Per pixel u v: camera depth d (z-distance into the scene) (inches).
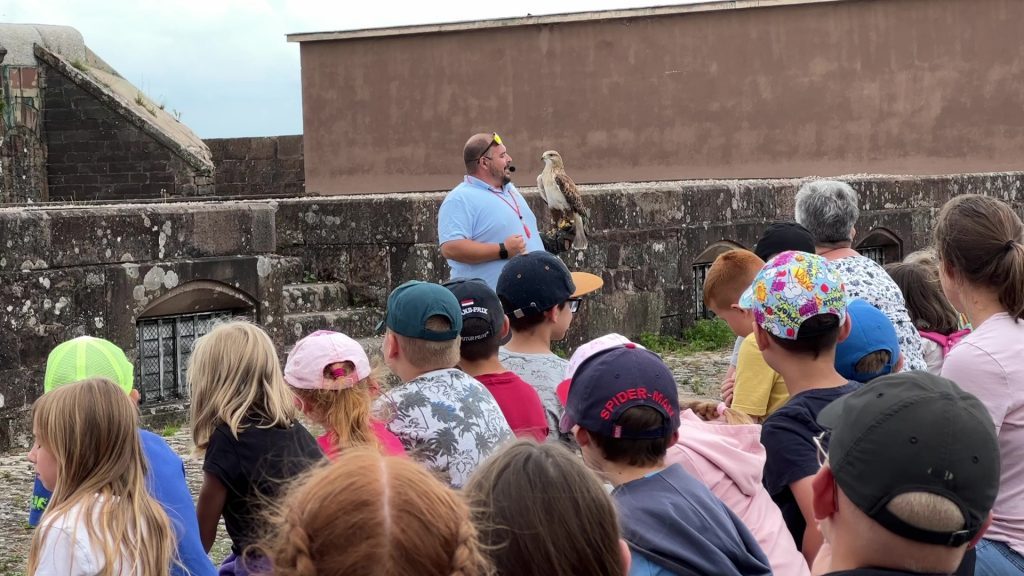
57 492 127.3
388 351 165.5
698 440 137.5
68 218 345.1
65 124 952.3
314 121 1039.6
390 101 1016.2
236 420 146.3
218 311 396.5
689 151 944.3
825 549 103.9
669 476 122.7
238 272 394.3
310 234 474.3
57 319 341.7
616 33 955.3
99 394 127.7
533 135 984.3
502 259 287.1
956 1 877.2
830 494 97.9
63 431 126.0
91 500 124.6
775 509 136.9
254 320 401.1
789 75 917.8
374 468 80.0
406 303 160.9
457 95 998.4
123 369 153.6
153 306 370.0
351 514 76.5
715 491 134.0
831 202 223.6
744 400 180.4
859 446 92.9
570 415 126.7
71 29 994.7
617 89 958.4
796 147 920.3
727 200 567.5
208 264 384.8
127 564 124.3
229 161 1070.4
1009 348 139.1
